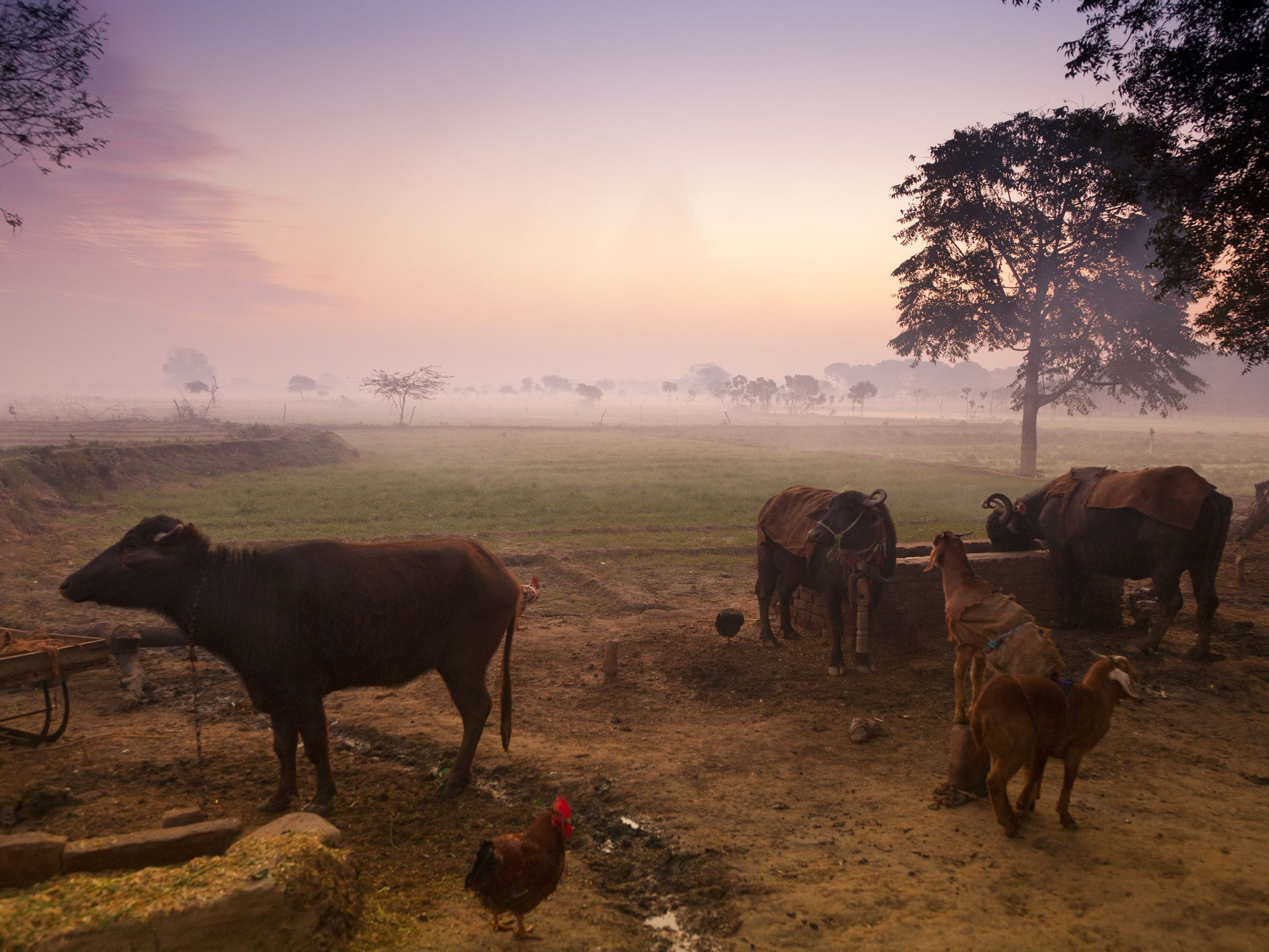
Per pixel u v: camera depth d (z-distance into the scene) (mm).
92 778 6262
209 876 3621
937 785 6227
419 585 5875
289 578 5578
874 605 9492
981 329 34500
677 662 9477
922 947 4039
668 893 4738
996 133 31172
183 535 5520
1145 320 30828
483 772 6508
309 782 6301
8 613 11320
